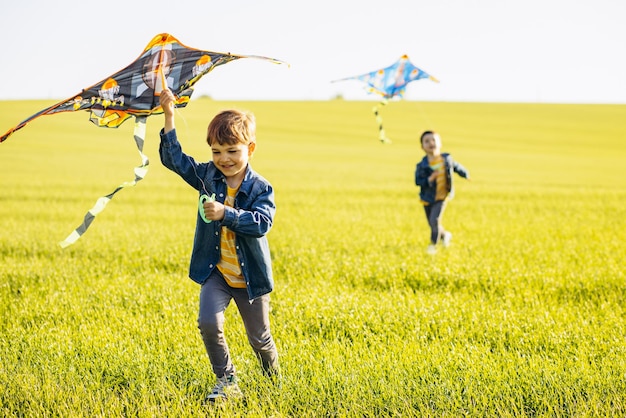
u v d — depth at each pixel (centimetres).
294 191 2659
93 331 694
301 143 5516
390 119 7475
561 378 566
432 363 604
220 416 502
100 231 1491
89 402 527
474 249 1276
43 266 1073
